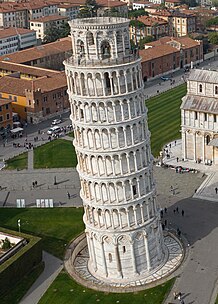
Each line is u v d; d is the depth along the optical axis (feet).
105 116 244.01
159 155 441.27
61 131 523.70
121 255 268.62
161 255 284.61
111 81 237.86
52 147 480.23
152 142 469.57
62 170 426.51
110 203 258.37
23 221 342.44
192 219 331.36
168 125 510.17
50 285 271.28
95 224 269.03
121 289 263.29
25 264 278.46
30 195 384.06
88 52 236.63
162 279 269.44
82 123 247.91
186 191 372.58
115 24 231.30
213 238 306.55
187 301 251.60
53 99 579.89
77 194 380.17
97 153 249.34
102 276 275.39
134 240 266.36
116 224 263.90
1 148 486.38
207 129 413.80
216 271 273.54
